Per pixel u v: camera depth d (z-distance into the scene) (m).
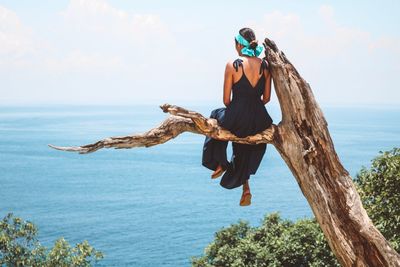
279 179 170.12
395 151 17.22
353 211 8.37
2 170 182.75
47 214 112.88
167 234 95.19
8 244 22.66
